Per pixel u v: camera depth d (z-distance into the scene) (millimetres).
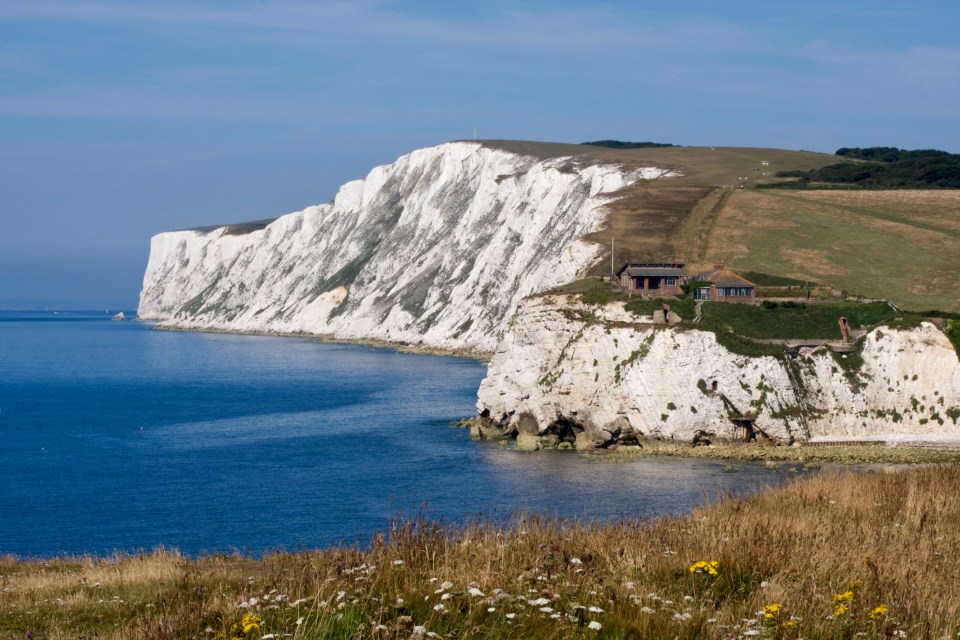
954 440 69688
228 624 14219
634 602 14086
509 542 17844
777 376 71500
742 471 59812
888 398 73062
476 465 64562
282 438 80250
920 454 65000
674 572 16172
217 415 97875
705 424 69562
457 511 47438
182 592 18469
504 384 80312
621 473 59906
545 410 75562
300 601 14133
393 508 50000
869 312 79750
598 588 14773
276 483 59469
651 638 12984
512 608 13992
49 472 66188
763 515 21312
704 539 17500
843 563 16172
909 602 13898
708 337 71688
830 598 14266
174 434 85062
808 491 25172
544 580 15336
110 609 18172
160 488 59062
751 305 81125
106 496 56844
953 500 23234
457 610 13781
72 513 52000
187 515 50688
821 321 78688
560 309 79625
